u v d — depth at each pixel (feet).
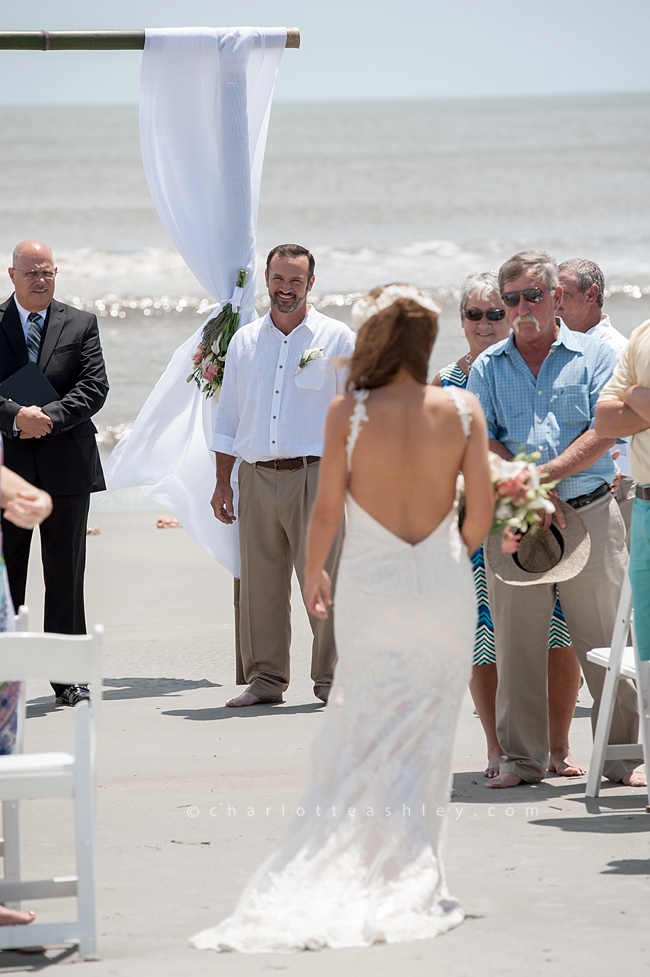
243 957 28.19
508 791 44.60
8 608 33.01
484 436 32.42
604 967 26.94
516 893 32.60
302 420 58.95
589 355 45.91
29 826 40.55
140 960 28.09
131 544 102.78
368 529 32.32
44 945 28.84
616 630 42.86
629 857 35.78
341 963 27.58
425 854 31.01
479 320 51.65
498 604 45.27
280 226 301.02
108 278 230.48
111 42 63.87
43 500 31.96
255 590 60.08
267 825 39.60
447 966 27.20
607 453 45.98
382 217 313.53
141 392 148.46
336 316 199.82
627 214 313.12
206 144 65.92
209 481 66.49
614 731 45.57
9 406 57.41
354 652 32.30
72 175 365.81
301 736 52.70
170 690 62.59
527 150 446.19
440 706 32.12
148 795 43.50
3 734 31.86
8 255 250.78
